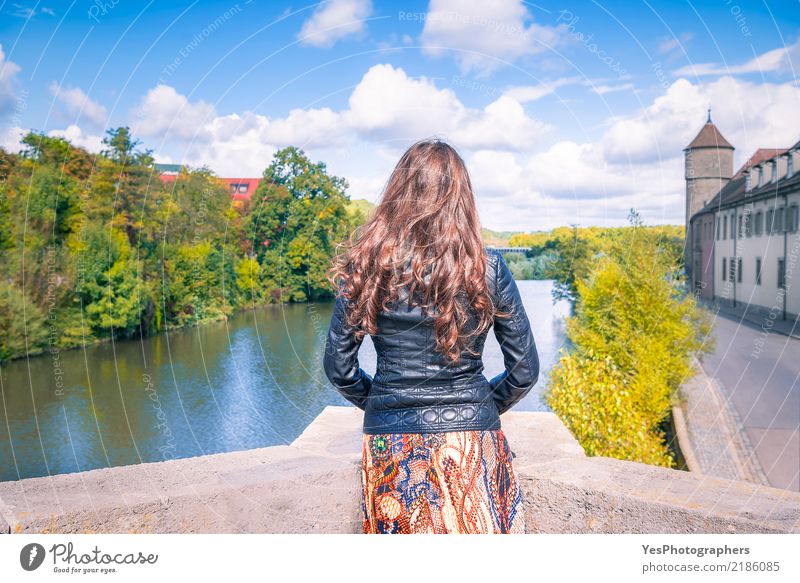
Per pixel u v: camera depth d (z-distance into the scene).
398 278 1.32
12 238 21.27
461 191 1.37
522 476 2.07
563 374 5.93
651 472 2.06
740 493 1.87
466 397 1.37
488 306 1.34
